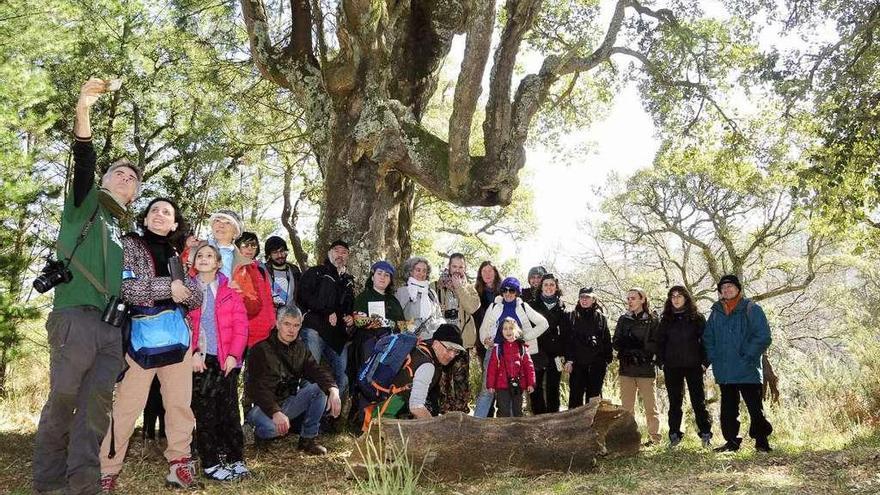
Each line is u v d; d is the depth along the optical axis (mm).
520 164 9039
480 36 7836
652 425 8102
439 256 22984
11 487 5145
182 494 5117
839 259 23562
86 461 4199
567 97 15672
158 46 18609
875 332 11992
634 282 29641
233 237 6344
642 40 11844
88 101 4258
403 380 6062
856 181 9977
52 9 11977
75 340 4199
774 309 26406
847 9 9430
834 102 9586
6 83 11234
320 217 10148
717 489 5086
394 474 5367
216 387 5684
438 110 18797
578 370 8234
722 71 12016
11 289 12195
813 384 10828
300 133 17359
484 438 5676
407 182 10930
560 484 5320
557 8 14203
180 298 4863
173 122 20109
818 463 6086
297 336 6605
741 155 12625
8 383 12109
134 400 5020
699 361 7648
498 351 7242
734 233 26188
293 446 7180
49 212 15461
